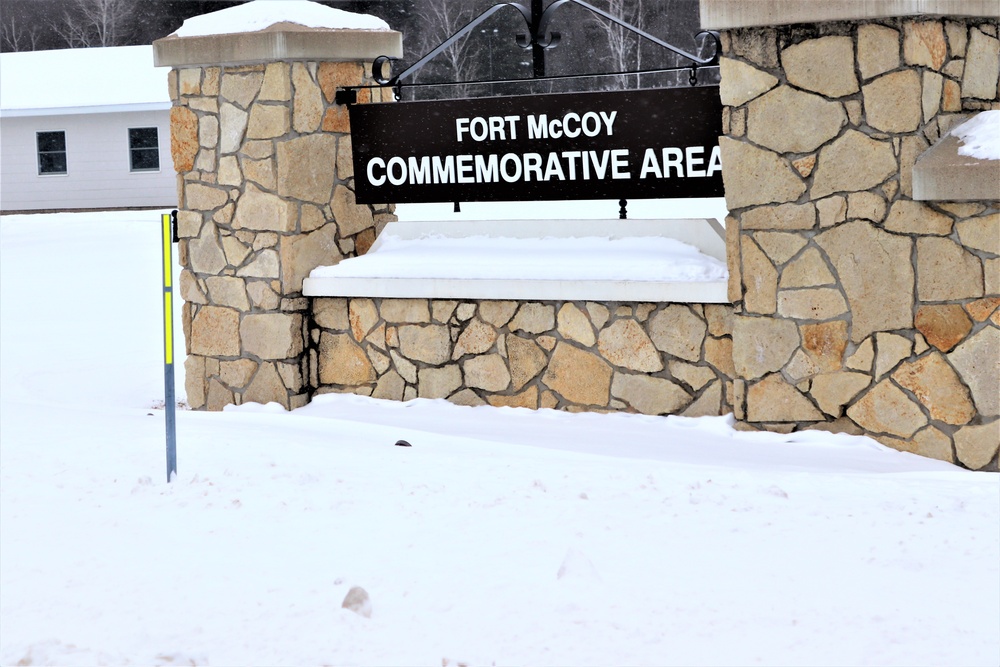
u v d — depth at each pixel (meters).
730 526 5.34
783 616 4.21
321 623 4.14
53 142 34.38
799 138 7.29
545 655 3.86
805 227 7.34
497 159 8.94
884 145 7.05
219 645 3.96
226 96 9.22
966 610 4.28
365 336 9.09
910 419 7.18
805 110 7.25
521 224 8.98
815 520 5.45
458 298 8.66
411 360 8.93
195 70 9.33
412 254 9.05
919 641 3.98
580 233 8.75
